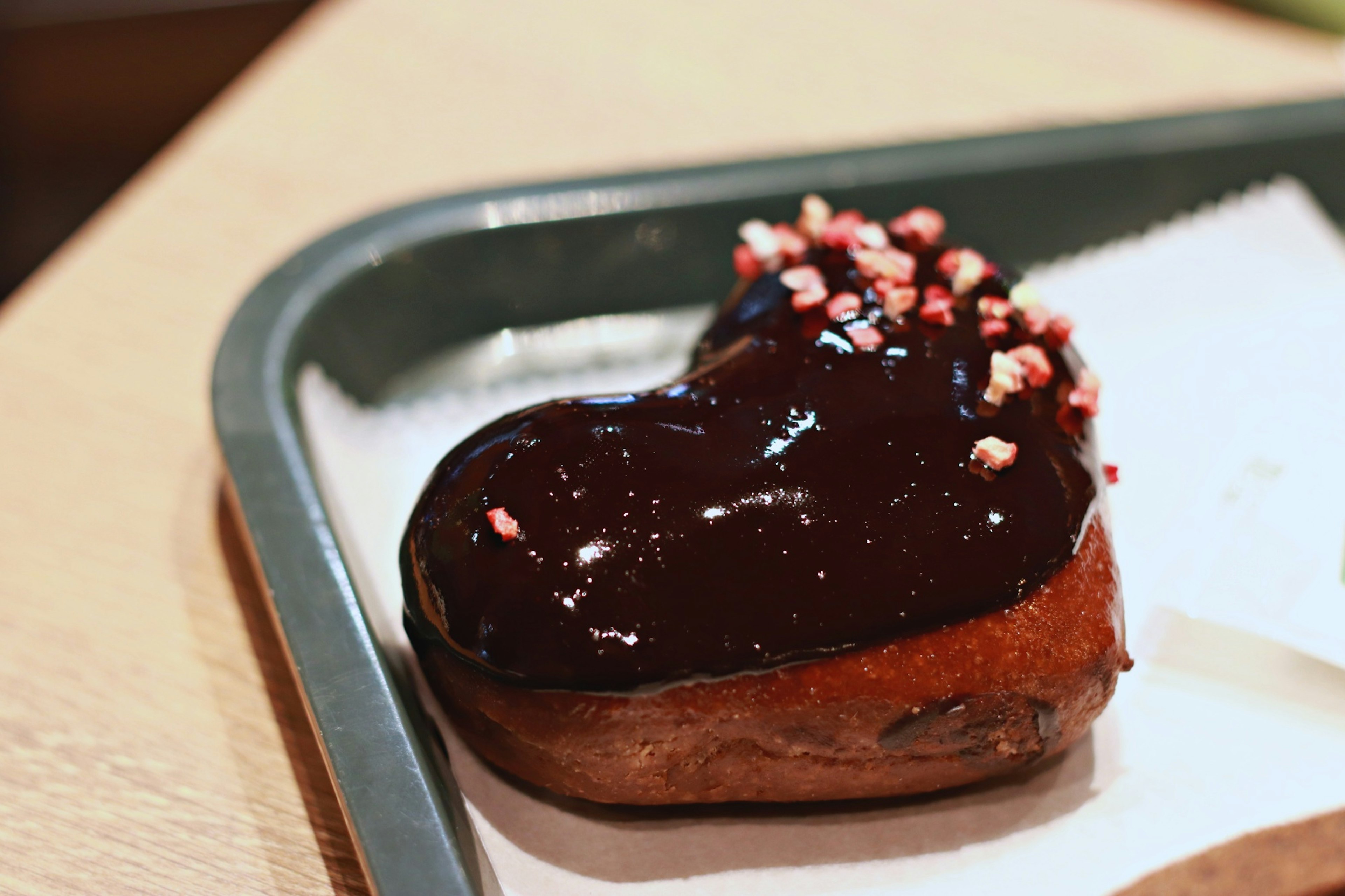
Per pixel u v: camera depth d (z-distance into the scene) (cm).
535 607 28
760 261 34
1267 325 38
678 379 32
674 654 28
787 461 29
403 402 36
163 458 35
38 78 63
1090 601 29
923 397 30
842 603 28
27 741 31
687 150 42
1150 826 30
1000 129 39
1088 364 37
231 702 31
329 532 30
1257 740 31
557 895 29
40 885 29
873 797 30
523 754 29
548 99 44
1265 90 46
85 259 39
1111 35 49
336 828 30
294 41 46
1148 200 39
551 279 37
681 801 30
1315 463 35
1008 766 30
